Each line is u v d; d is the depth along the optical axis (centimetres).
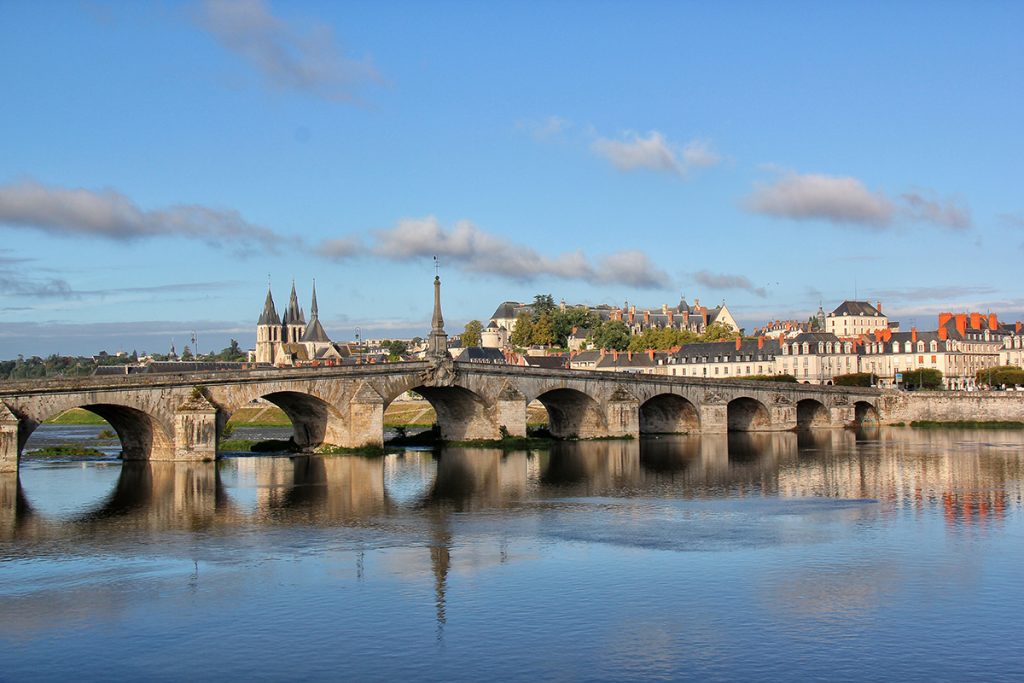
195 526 7669
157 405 11456
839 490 9681
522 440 14900
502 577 5997
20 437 10181
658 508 8569
